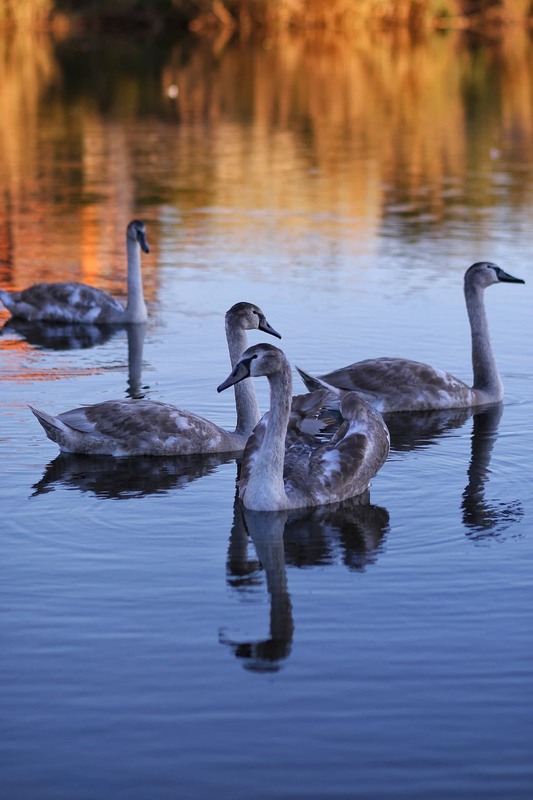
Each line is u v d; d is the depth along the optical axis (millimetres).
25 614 10672
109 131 44938
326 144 42531
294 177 36312
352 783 8383
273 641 10219
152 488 13812
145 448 14883
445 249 27359
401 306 22547
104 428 14883
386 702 9312
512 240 28266
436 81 61219
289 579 11422
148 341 20422
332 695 9414
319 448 13891
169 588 11203
